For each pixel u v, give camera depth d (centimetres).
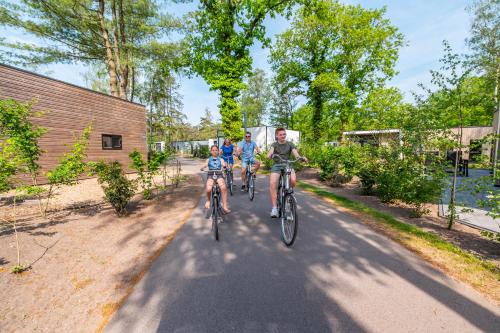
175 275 288
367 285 261
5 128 473
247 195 779
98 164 555
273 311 220
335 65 2388
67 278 291
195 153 4181
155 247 378
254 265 310
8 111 450
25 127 490
